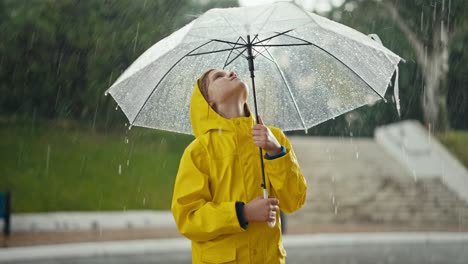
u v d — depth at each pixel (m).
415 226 18.27
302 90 4.04
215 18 3.38
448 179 21.39
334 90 4.00
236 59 4.05
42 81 25.59
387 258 12.48
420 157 22.66
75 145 24.03
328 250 13.80
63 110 26.16
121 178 21.66
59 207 18.72
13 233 15.66
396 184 21.48
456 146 27.55
